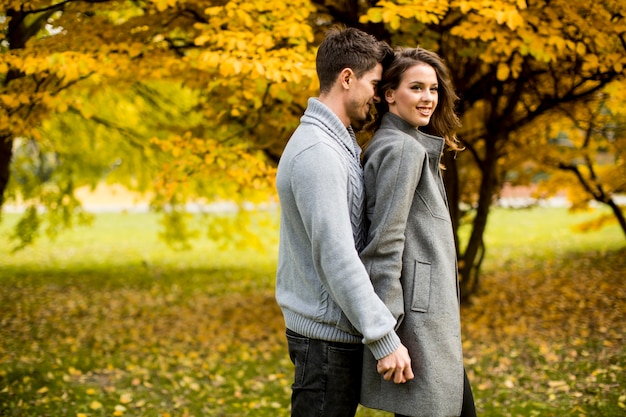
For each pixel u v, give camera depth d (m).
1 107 4.53
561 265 8.98
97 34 4.59
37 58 3.96
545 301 6.92
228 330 6.55
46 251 12.55
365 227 2.07
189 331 6.53
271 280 9.67
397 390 2.03
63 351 5.63
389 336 1.87
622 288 7.11
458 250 6.57
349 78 2.06
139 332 6.50
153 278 9.83
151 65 4.40
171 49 4.89
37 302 8.00
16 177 8.34
